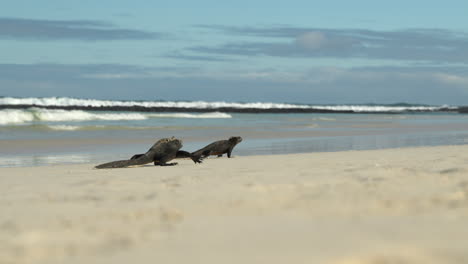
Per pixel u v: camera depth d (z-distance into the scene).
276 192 5.07
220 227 3.46
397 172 6.77
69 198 4.98
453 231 3.19
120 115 36.12
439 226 3.34
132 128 26.16
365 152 12.55
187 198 4.79
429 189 5.07
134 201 4.69
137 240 3.15
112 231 3.45
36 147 16.03
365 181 5.82
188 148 16.34
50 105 49.69
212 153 12.70
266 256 2.68
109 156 13.69
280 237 3.11
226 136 22.05
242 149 15.91
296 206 4.22
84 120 33.03
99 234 3.37
